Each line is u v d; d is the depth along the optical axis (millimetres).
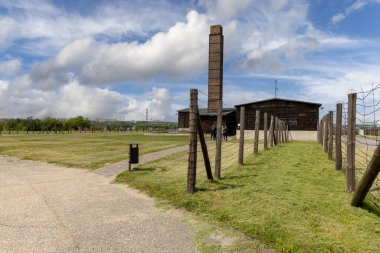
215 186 8633
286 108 36281
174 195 7875
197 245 5047
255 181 9164
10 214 6574
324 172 10875
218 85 15430
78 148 22219
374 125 8789
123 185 9523
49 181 10141
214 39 15602
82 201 7656
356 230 5434
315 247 4773
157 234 5512
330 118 14867
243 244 5055
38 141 30938
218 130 9891
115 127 79625
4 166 13500
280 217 5977
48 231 5621
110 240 5246
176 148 21188
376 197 7555
